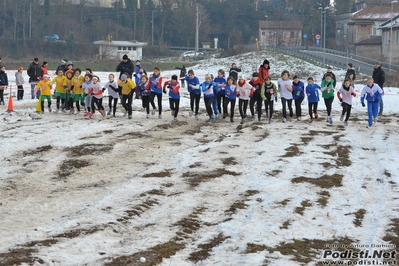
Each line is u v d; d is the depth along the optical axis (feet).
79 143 58.65
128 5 431.84
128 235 33.12
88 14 410.72
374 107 75.46
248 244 32.01
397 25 284.61
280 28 401.49
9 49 319.47
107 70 270.26
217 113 78.74
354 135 65.67
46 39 348.59
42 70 104.88
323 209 38.65
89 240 31.55
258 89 76.38
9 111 84.28
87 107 79.05
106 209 37.83
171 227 34.53
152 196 40.91
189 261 29.60
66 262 28.43
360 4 448.65
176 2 440.86
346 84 73.82
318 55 284.82
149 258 29.50
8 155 53.62
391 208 39.14
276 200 40.01
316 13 421.18
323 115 89.30
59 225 34.27
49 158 52.54
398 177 46.88
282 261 29.91
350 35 370.73
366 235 34.30
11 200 40.37
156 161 51.88
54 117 77.66
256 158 52.19
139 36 399.65
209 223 35.65
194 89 79.25
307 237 33.73
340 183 44.83
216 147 56.85
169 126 70.54
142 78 78.64
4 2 357.61
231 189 42.98
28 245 30.66
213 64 265.34
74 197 41.14
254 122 76.38
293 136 63.77
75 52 325.83
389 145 59.77
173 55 358.23
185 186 43.57
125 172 48.16
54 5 399.85
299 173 47.24
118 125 69.51
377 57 302.04
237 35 406.62
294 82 77.36
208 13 437.17
